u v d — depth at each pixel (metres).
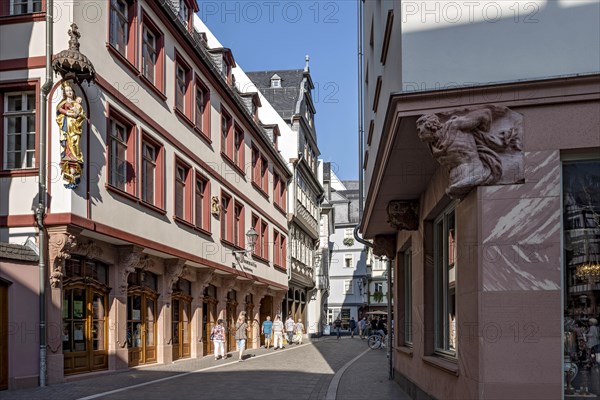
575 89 6.32
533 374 6.15
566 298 6.30
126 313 17.25
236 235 29.20
